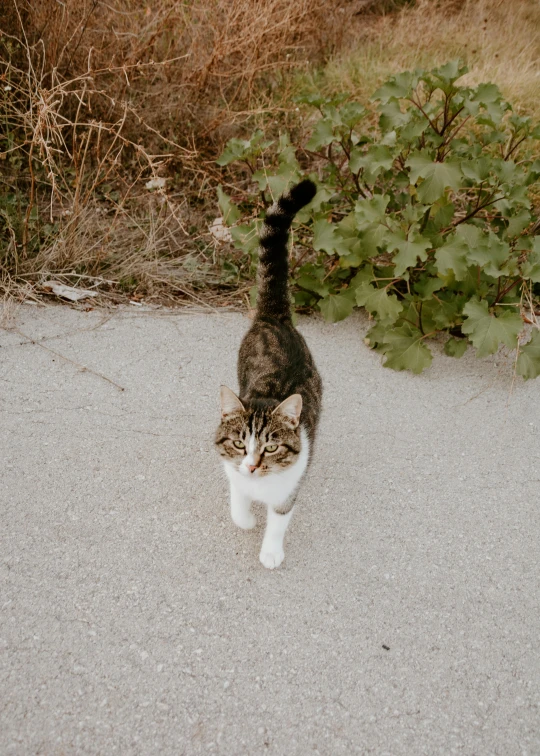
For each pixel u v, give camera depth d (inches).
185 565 48.2
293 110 76.3
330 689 43.9
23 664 43.5
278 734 42.3
